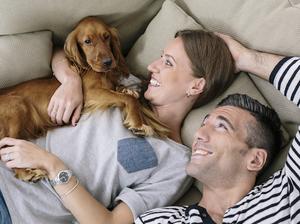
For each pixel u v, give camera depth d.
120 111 1.60
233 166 1.42
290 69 1.50
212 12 1.71
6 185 1.43
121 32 1.82
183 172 1.58
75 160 1.52
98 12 1.70
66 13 1.65
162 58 1.63
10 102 1.54
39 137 1.59
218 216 1.45
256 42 1.61
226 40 1.65
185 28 1.72
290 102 1.57
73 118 1.57
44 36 1.66
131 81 1.74
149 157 1.54
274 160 1.60
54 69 1.67
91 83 1.64
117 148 1.52
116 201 1.52
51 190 1.47
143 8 1.80
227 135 1.43
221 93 1.66
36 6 1.60
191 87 1.61
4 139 1.48
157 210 1.44
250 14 1.63
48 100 1.60
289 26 1.55
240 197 1.44
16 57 1.60
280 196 1.36
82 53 1.66
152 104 1.65
